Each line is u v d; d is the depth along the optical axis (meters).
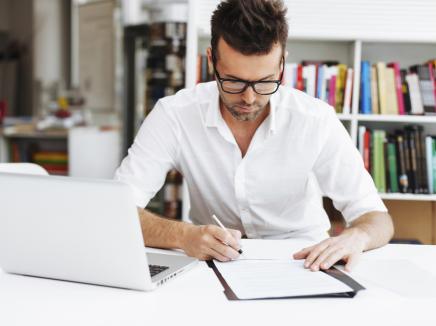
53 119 5.80
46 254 1.14
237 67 1.40
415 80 2.66
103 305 1.00
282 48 1.43
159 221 1.47
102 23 5.39
